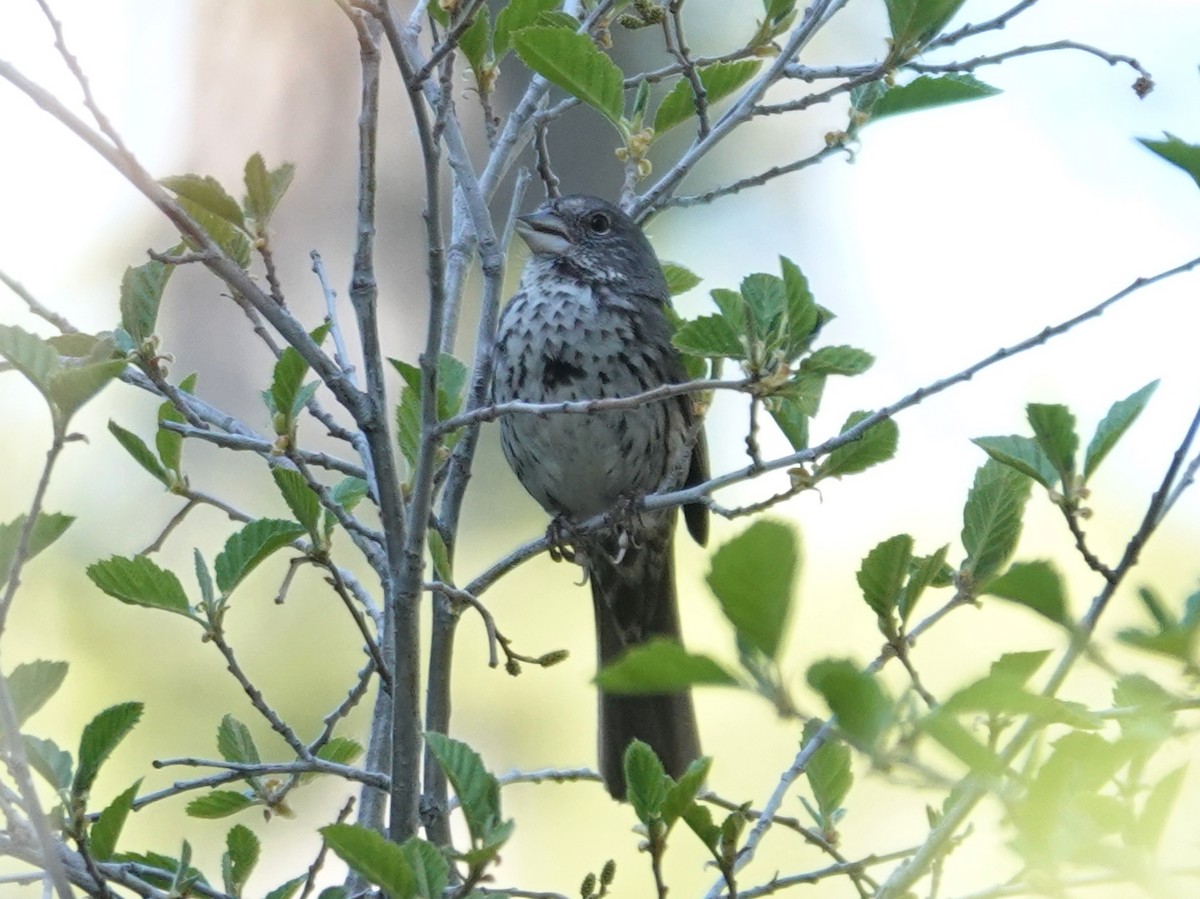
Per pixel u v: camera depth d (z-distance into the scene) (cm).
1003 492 764
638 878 1495
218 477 1720
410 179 2031
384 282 2008
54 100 668
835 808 803
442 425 743
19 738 596
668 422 1186
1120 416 680
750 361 732
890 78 912
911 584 729
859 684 391
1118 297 732
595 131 1920
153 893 682
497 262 967
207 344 1878
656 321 1184
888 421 820
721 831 654
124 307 805
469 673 1636
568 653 805
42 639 1538
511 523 1736
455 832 1080
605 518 1151
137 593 792
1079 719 505
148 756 1478
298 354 776
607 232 1201
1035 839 441
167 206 694
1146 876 428
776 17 991
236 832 740
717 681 396
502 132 987
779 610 388
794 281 724
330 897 711
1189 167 545
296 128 2027
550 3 954
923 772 403
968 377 741
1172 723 508
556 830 1536
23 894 1159
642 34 1881
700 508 1241
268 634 1573
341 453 1878
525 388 1184
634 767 656
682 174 946
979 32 963
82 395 627
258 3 2028
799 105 938
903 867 633
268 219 745
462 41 944
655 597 1238
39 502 634
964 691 411
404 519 752
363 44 736
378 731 873
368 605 914
